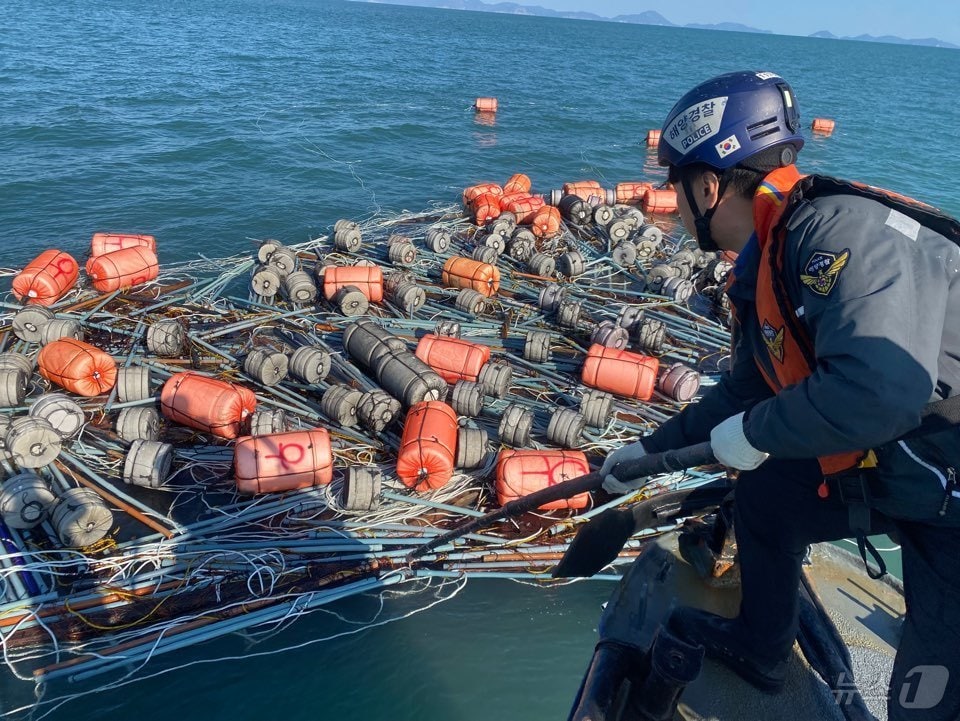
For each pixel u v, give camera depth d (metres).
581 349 9.93
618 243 13.79
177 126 23.95
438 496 6.89
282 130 24.81
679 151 2.31
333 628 5.66
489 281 11.12
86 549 5.97
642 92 46.41
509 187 16.77
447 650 5.53
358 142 24.39
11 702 4.98
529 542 6.50
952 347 1.86
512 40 99.56
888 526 2.31
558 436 7.57
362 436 7.66
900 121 42.53
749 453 2.11
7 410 7.61
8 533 6.01
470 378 8.48
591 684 2.66
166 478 6.82
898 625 3.39
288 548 6.21
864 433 1.71
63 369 7.86
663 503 3.47
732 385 2.79
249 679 5.22
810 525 2.53
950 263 1.79
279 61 45.84
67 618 5.52
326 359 8.43
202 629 5.53
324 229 15.73
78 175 18.02
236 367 8.82
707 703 2.84
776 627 2.72
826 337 1.76
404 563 6.20
